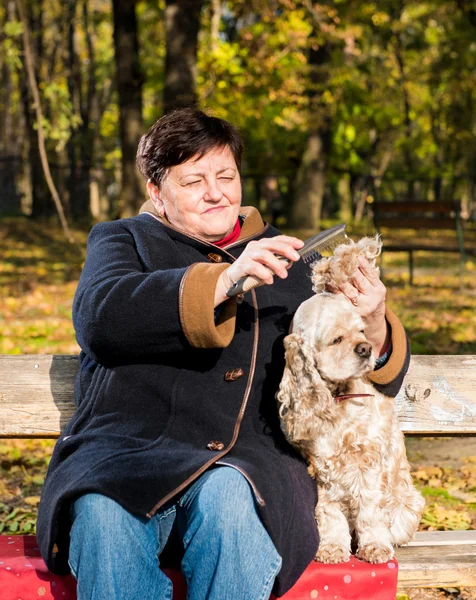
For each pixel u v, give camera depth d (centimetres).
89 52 3119
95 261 288
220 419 273
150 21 2178
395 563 275
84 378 294
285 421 277
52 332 980
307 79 2177
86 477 248
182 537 265
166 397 274
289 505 256
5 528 442
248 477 247
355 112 2922
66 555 262
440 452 591
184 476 249
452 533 324
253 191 3459
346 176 3388
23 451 584
